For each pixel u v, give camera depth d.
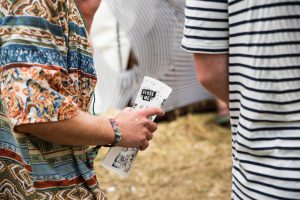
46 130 1.27
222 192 3.23
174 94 3.66
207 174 3.46
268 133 1.37
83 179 1.46
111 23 3.62
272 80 1.33
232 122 1.49
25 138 1.32
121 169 1.56
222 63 1.43
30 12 1.26
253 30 1.32
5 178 1.42
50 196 1.40
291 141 1.34
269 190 1.38
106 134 1.37
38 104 1.23
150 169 3.52
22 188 1.40
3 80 1.26
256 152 1.39
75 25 1.37
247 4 1.32
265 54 1.32
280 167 1.35
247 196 1.44
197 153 3.78
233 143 1.51
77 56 1.38
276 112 1.35
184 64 3.59
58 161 1.41
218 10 1.37
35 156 1.37
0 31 1.27
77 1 1.48
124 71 3.60
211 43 1.40
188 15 1.40
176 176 3.44
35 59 1.25
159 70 3.50
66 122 1.28
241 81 1.39
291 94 1.33
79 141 1.33
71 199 1.43
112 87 3.60
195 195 3.21
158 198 3.17
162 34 3.36
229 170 3.50
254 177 1.40
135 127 1.45
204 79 1.46
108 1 3.22
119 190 3.25
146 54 3.38
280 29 1.30
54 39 1.30
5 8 1.27
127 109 1.51
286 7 1.28
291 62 1.31
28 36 1.25
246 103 1.38
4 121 1.40
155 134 4.03
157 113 1.52
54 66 1.28
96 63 3.56
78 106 1.41
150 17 3.26
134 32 3.28
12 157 1.41
